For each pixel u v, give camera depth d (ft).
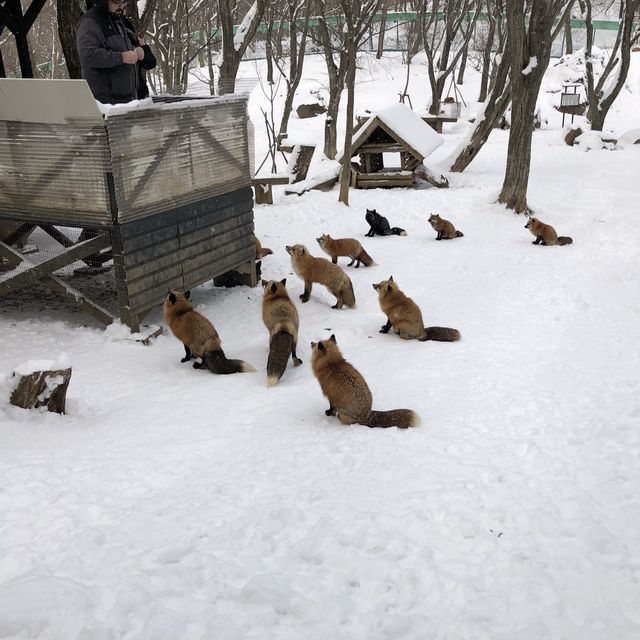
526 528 12.15
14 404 16.31
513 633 9.55
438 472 13.96
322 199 43.60
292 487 13.38
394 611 10.00
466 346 21.66
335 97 57.06
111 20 23.24
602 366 19.83
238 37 42.45
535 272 29.48
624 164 54.54
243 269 28.27
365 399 16.17
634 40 70.95
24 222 23.03
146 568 10.59
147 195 22.21
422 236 36.70
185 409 17.40
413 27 105.40
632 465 14.39
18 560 10.69
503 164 56.03
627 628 9.70
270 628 9.51
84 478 13.46
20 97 20.76
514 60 38.14
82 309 22.85
